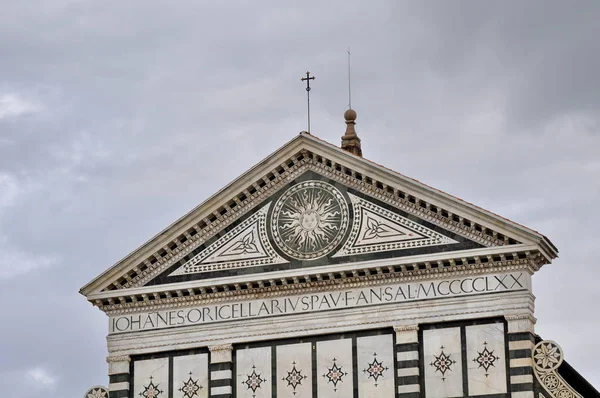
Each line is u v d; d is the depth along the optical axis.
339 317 82.56
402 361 81.12
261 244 84.38
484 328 80.75
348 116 94.69
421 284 81.94
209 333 84.12
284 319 83.31
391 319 81.81
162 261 85.25
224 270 84.44
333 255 83.19
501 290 80.81
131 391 84.62
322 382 82.12
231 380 83.44
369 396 81.31
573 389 79.06
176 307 85.06
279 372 82.94
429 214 82.31
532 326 80.81
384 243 82.56
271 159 84.69
